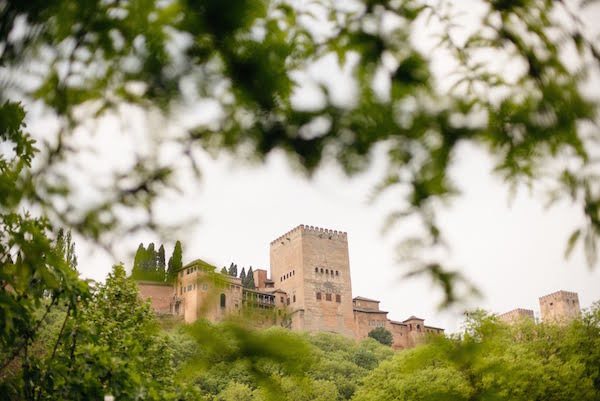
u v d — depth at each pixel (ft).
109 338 33.42
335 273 352.28
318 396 131.54
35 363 11.62
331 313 337.93
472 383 5.46
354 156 5.20
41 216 5.52
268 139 5.32
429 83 5.30
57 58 5.29
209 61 5.27
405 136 5.20
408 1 5.40
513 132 5.14
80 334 13.89
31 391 11.32
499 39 5.32
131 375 13.76
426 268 4.54
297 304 336.70
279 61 5.29
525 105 5.22
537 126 5.12
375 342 242.58
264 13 5.15
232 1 4.97
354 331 340.18
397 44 5.35
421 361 5.34
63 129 5.44
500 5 5.29
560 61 5.20
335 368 169.07
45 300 10.69
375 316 348.38
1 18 5.23
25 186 5.49
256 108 5.32
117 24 5.17
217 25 5.10
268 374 4.70
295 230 357.41
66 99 5.36
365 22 5.35
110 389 13.29
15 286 6.85
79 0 5.18
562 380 31.48
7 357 10.24
